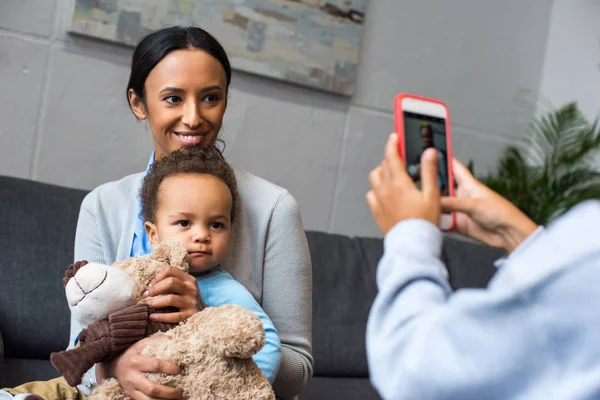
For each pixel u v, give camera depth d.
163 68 1.64
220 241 1.50
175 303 1.32
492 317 0.58
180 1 2.96
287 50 3.24
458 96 3.86
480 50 3.91
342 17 3.38
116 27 2.84
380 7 3.55
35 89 2.77
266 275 1.68
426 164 0.78
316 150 3.43
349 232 3.58
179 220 1.47
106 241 1.71
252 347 1.24
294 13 3.24
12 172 2.76
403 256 0.70
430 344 0.60
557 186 3.66
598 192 3.58
